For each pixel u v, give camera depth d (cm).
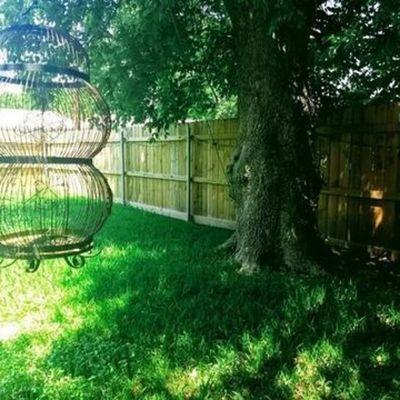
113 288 426
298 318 350
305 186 502
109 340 329
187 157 842
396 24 363
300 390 269
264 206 496
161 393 266
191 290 419
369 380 274
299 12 398
